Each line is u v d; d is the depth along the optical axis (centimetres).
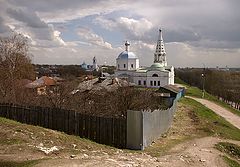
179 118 3994
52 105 4394
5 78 6119
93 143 2120
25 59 6806
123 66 10238
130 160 1617
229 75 15338
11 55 6431
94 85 5909
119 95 4247
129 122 2123
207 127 3378
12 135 1964
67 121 2500
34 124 2808
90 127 2330
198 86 14462
